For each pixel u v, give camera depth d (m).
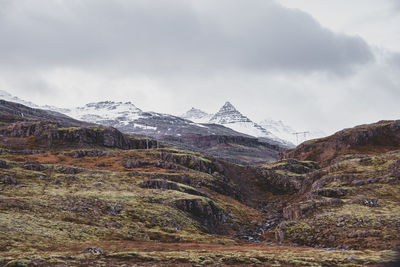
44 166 172.62
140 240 95.69
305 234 115.81
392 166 183.12
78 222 99.31
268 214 191.75
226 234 140.88
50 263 54.62
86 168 196.12
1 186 124.12
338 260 68.31
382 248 88.75
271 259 69.81
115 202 127.81
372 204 134.75
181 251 76.62
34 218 90.75
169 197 145.12
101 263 58.28
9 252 61.81
